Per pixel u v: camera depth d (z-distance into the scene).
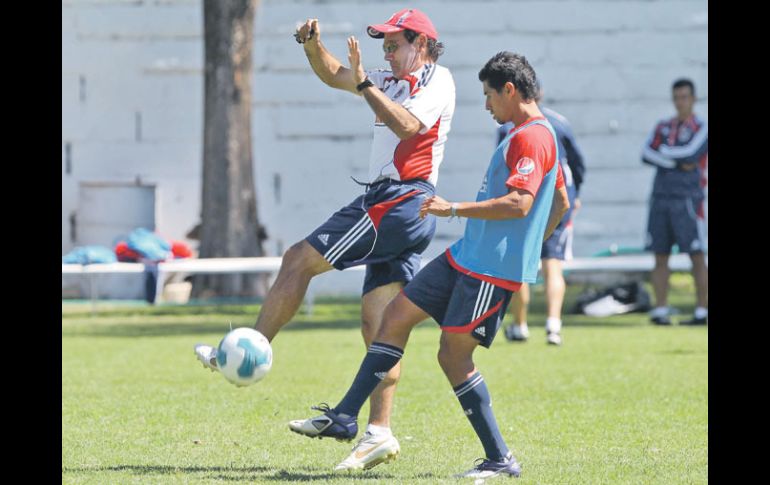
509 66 21.88
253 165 69.62
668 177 52.75
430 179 24.11
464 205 21.31
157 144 70.88
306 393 33.66
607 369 38.56
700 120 52.28
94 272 57.81
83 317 58.31
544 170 21.62
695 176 52.62
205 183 65.44
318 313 60.81
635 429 27.88
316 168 71.44
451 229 70.38
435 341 48.34
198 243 70.06
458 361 22.25
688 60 70.50
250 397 32.91
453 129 70.88
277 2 70.69
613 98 70.94
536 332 51.38
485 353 43.03
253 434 27.22
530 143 21.53
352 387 22.33
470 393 22.19
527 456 24.55
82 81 70.31
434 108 23.48
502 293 21.89
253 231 65.94
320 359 41.62
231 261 59.12
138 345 46.16
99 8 70.38
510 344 46.19
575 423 28.73
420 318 22.41
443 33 70.69
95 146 70.62
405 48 23.67
